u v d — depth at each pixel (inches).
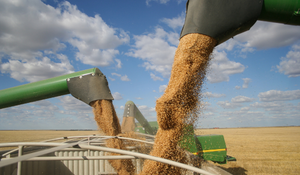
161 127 116.2
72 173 202.8
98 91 174.6
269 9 110.2
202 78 117.2
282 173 323.3
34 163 181.3
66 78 176.2
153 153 116.8
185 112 113.0
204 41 111.4
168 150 112.0
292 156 465.1
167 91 116.6
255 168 353.1
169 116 111.5
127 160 176.4
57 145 97.3
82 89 174.6
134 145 194.2
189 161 123.5
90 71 180.4
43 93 172.2
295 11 109.8
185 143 115.5
